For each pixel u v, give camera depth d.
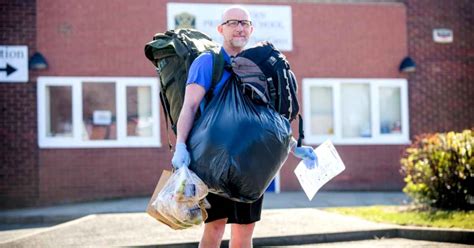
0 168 16.95
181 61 5.89
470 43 19.59
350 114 19.06
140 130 17.83
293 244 10.80
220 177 5.17
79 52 17.50
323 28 18.83
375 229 11.30
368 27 19.12
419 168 13.52
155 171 17.81
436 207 13.30
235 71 5.50
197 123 5.35
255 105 5.40
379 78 19.14
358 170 18.97
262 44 5.69
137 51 17.81
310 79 18.70
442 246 10.25
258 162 5.23
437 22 19.55
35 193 17.09
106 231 11.45
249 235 5.95
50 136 17.31
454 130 19.53
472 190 12.77
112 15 17.69
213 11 18.08
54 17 17.36
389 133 19.25
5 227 13.95
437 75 19.52
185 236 10.93
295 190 18.33
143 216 13.14
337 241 11.05
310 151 6.21
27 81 17.16
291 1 18.61
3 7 17.08
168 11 17.92
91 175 17.45
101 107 17.62
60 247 10.05
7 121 17.03
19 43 17.14
